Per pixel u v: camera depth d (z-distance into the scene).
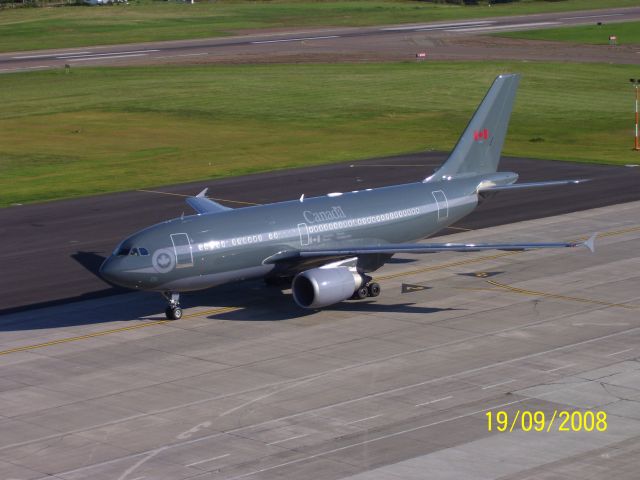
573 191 75.69
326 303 45.47
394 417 34.25
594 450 31.23
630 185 77.38
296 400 36.03
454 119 110.94
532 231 63.19
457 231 63.88
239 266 46.44
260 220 47.41
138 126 108.38
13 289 52.75
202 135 103.56
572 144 97.19
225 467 30.61
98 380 38.72
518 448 31.48
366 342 42.59
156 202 74.00
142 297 50.69
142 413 35.22
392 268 55.44
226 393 36.94
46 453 32.03
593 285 51.03
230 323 45.81
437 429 33.12
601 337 42.53
